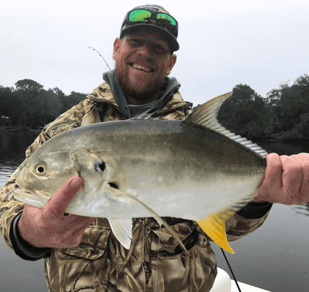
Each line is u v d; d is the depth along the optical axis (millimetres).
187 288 650
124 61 741
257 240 2613
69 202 420
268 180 521
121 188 452
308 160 508
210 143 504
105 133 464
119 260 634
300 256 2207
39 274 1836
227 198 516
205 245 709
